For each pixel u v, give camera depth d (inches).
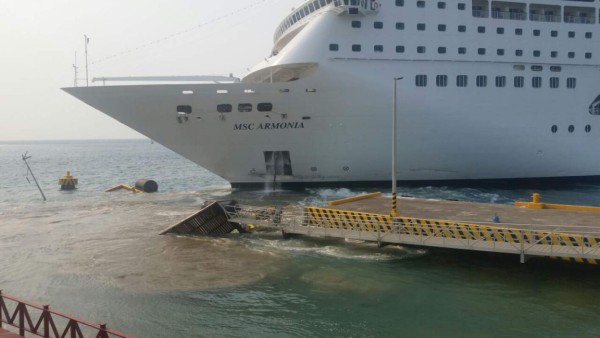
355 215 736.3
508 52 1266.0
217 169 1294.3
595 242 547.2
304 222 781.9
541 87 1295.5
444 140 1245.7
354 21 1178.6
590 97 1338.6
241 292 545.3
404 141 1228.5
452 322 456.1
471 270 606.5
